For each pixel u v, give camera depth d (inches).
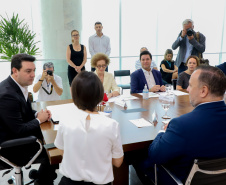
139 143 55.7
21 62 68.2
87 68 235.8
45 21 190.7
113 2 240.1
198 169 41.8
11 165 65.4
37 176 76.4
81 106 41.1
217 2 288.2
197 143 43.4
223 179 46.9
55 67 196.7
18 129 64.3
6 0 195.6
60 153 49.3
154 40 268.4
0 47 169.0
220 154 44.3
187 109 83.4
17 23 170.6
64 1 185.8
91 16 232.5
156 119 69.4
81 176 40.0
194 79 47.0
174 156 45.6
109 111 73.4
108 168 41.0
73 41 174.2
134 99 98.9
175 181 46.9
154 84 125.2
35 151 70.5
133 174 92.0
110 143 40.5
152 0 256.8
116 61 255.9
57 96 117.3
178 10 270.7
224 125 44.0
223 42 305.6
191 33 164.6
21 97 69.5
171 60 199.8
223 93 45.5
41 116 69.2
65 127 40.9
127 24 251.8
